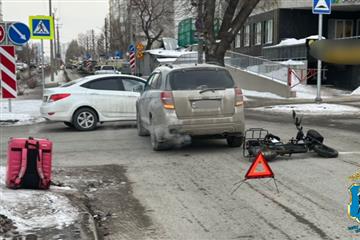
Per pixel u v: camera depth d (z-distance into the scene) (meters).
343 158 8.03
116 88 13.29
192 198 5.84
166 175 7.15
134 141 10.72
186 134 8.65
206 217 5.09
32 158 6.00
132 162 8.23
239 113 8.85
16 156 5.98
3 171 7.13
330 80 27.36
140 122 11.23
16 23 14.84
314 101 20.88
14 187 5.95
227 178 6.84
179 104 8.61
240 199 5.73
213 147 9.53
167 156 8.70
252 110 18.36
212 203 5.60
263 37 38.50
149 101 9.65
